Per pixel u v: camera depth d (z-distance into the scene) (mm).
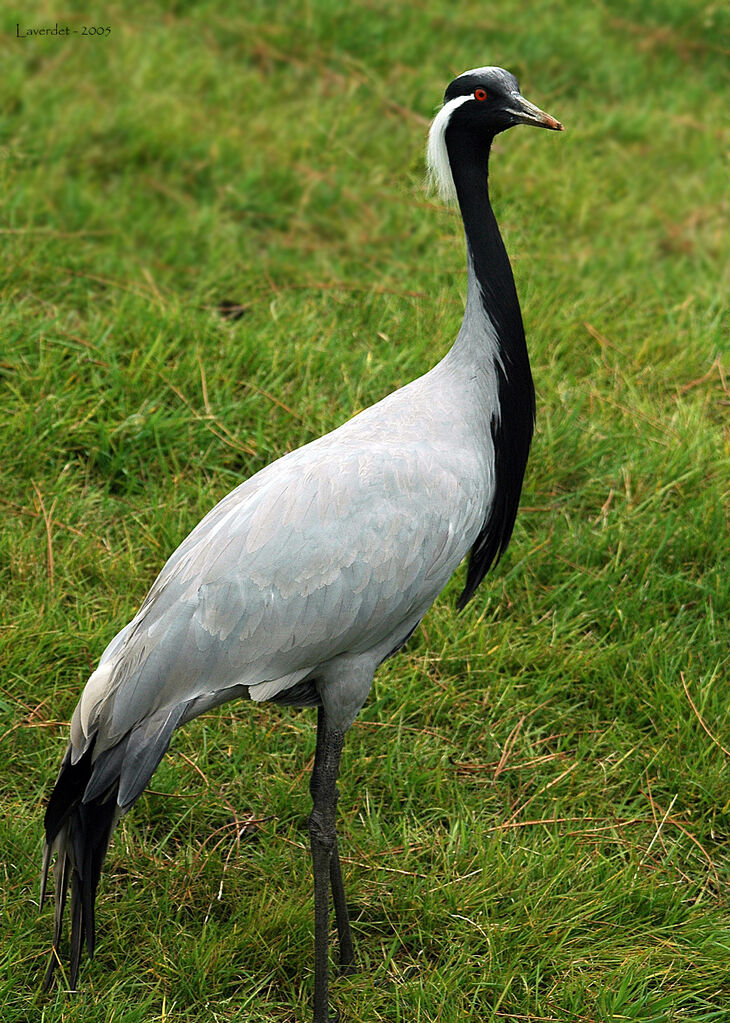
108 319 11766
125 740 6527
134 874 7547
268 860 7719
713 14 19312
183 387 11070
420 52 17531
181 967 6926
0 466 10125
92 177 14461
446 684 8977
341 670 6980
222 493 10281
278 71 17141
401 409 7434
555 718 8883
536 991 6914
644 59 18594
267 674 6691
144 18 17703
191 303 12281
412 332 12367
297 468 6938
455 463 7172
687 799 8297
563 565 9969
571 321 12734
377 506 6797
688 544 10133
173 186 14539
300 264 13547
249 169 14703
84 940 6945
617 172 15859
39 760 8102
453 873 7613
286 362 11586
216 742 8430
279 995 7012
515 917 7305
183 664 6543
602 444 11109
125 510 10102
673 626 9531
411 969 7172
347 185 14734
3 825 7590
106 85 15992
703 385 12312
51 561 9305
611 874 7660
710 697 8867
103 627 8875
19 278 12172
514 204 14625
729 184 15797
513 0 19328
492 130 7594
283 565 6633
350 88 16469
